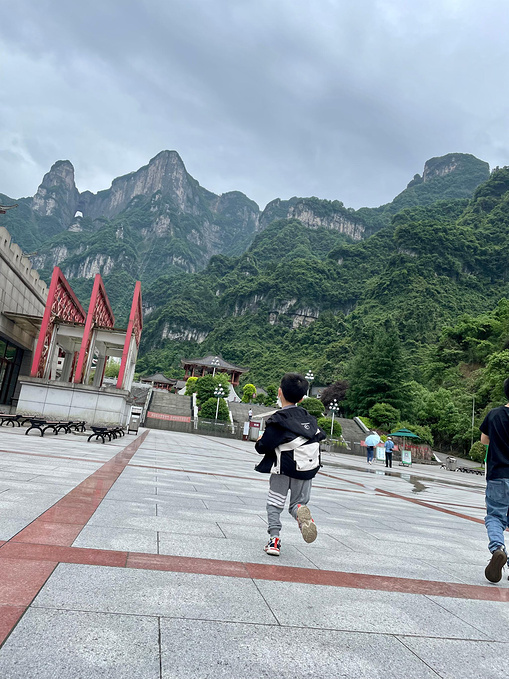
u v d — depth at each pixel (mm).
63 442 13250
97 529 3633
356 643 2168
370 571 3504
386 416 57438
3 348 26078
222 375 67688
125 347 25703
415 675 1919
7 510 3859
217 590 2635
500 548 3482
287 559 3535
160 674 1673
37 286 28625
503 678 1984
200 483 7527
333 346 143000
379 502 8430
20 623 1914
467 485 20344
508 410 3857
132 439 20281
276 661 1889
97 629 1958
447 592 3205
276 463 3648
